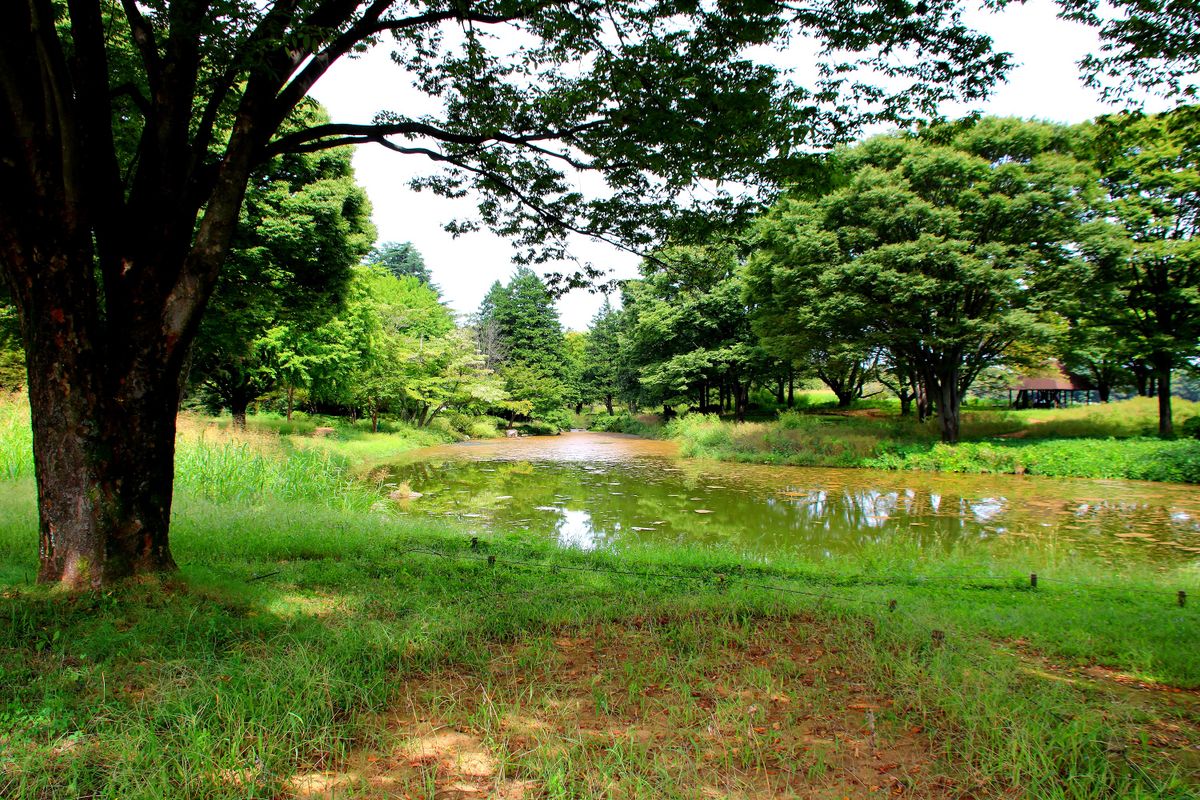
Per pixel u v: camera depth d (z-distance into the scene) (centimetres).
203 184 469
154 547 457
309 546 668
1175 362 2155
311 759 249
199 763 231
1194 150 705
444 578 551
